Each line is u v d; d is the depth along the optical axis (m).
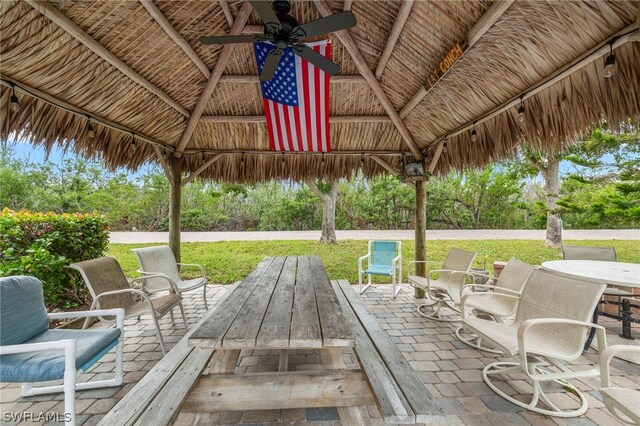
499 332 2.35
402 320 3.85
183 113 4.02
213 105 4.20
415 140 4.70
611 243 11.00
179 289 3.67
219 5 2.75
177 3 2.62
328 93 3.82
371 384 1.57
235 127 4.59
